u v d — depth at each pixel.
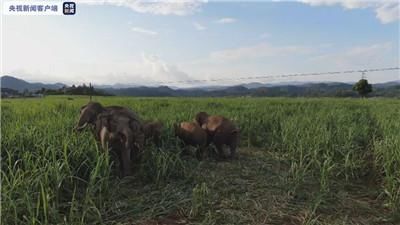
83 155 6.55
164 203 5.80
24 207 5.04
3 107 15.34
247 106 18.42
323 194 6.14
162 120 10.77
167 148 8.29
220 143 8.86
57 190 5.34
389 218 5.61
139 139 7.34
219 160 8.70
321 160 7.95
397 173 6.80
